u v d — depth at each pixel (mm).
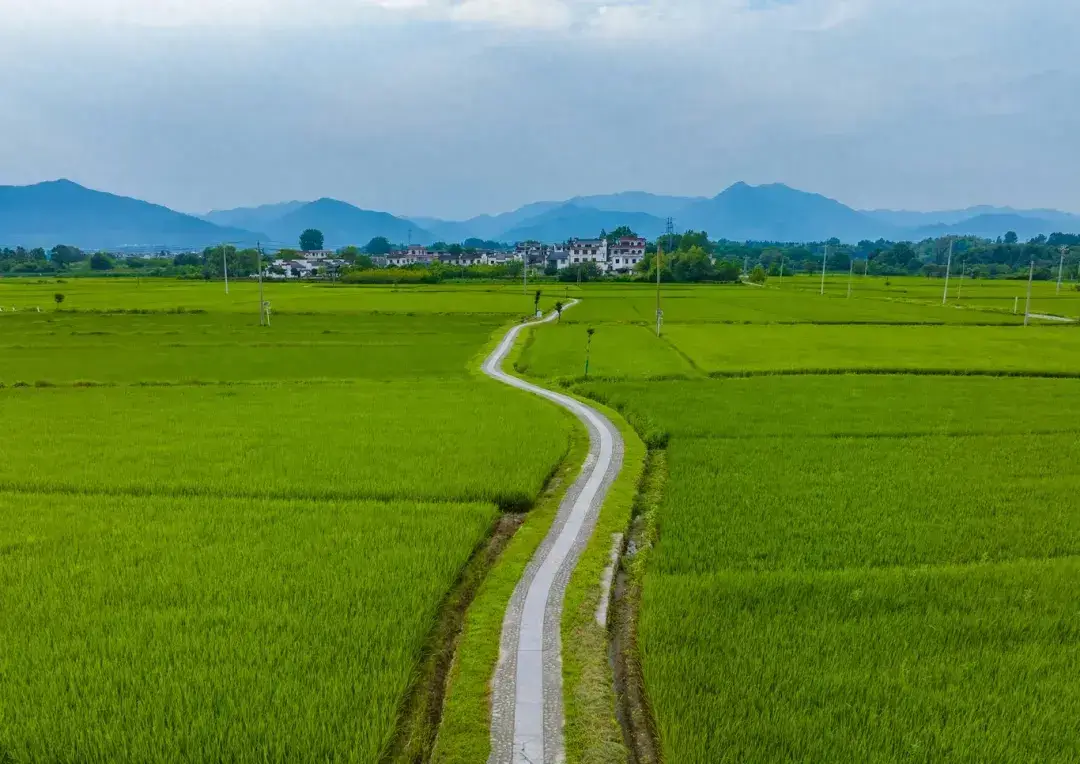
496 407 23906
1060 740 7145
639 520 13805
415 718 7715
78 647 8539
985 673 8250
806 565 11234
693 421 21609
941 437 19625
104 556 11281
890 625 9258
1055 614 9602
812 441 19156
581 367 34031
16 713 7371
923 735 7168
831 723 7328
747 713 7523
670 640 8922
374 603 9664
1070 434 19969
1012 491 14820
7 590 10031
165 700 7566
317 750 6852
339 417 22094
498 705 7789
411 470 16031
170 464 16531
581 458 17844
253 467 16297
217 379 31328
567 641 9094
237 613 9383
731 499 14281
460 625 9750
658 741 7391
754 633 9047
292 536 12102
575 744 7203
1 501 13914
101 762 6730
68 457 17078
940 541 12125
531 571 11109
